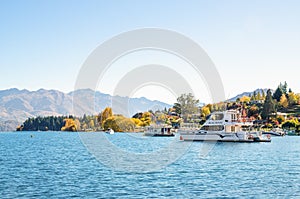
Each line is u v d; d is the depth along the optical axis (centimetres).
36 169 5219
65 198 3353
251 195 3466
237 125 11319
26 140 15338
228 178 4394
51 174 4697
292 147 9538
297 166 5594
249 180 4256
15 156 7438
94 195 3475
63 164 5794
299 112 19862
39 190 3684
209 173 4788
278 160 6450
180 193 3550
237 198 3341
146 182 4097
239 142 10956
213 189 3738
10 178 4397
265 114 18088
